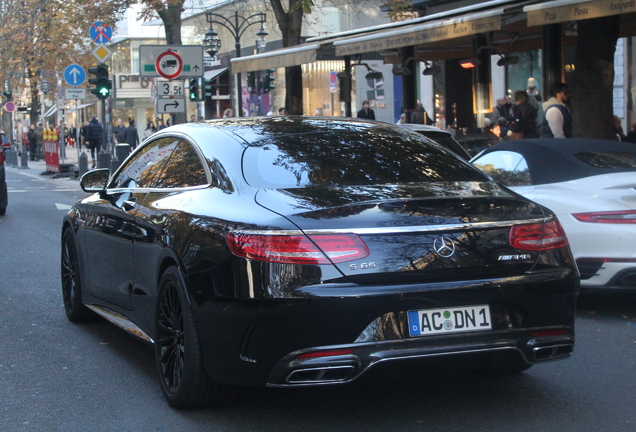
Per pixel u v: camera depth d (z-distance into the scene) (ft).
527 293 12.70
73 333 20.43
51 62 142.41
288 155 14.66
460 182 14.47
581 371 16.62
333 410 14.20
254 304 12.00
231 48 126.21
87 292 20.15
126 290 17.11
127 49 179.63
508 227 12.85
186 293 13.30
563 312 13.16
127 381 16.22
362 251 12.01
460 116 83.15
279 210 12.66
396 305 11.96
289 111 67.26
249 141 15.16
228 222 12.94
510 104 60.75
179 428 13.39
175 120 77.00
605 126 39.63
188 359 13.38
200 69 59.77
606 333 20.12
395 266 12.04
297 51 51.16
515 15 39.04
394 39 44.06
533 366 17.07
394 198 13.02
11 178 95.55
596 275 20.88
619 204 20.71
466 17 39.34
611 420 13.61
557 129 40.32
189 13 134.10
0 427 13.70
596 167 22.44
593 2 31.91
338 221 12.19
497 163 25.08
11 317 22.31
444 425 13.39
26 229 42.93
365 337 11.96
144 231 15.66
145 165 17.79
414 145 15.90
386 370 12.23
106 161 75.46
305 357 11.89
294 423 13.55
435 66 63.67
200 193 14.55
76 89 95.66
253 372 12.29
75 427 13.60
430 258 12.21
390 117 103.86
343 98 59.47
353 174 14.17
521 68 74.08
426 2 75.87
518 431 13.10
